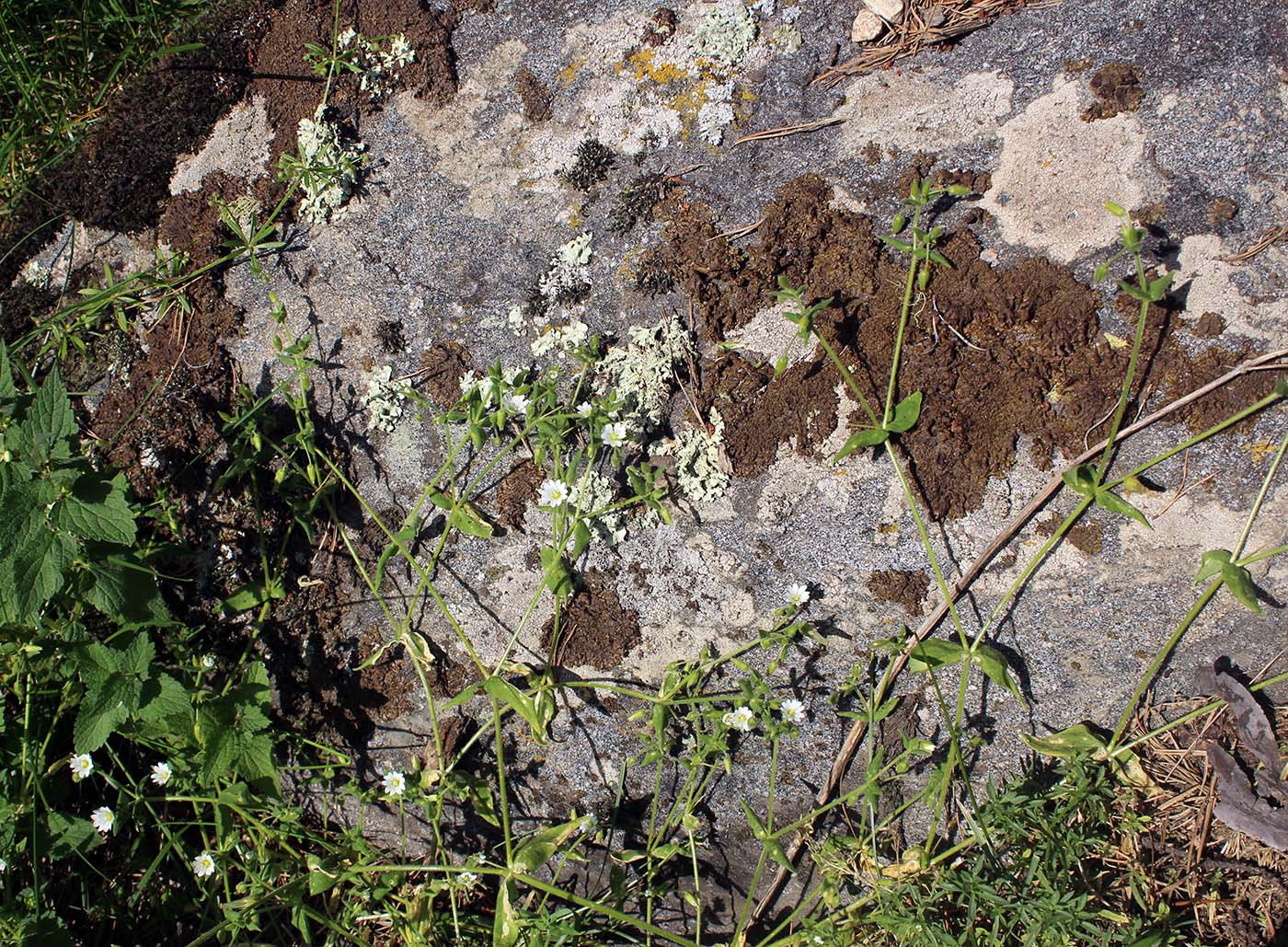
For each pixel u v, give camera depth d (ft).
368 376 2.82
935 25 2.70
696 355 2.72
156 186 2.92
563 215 2.78
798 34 2.74
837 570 2.69
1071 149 2.63
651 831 2.71
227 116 2.92
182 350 2.87
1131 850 2.65
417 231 2.83
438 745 2.71
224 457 2.82
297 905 2.58
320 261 2.85
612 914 2.52
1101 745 2.62
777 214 2.69
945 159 2.67
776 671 2.74
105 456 2.81
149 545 2.76
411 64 2.85
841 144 2.70
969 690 2.70
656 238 2.74
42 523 2.48
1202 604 2.50
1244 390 2.57
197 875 2.66
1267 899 2.61
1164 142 2.60
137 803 2.69
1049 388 2.62
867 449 2.66
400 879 2.67
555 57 2.82
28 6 3.20
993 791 2.62
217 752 2.59
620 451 2.73
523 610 2.79
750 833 2.80
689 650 2.74
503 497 2.78
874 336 2.66
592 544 2.75
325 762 2.86
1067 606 2.65
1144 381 2.60
